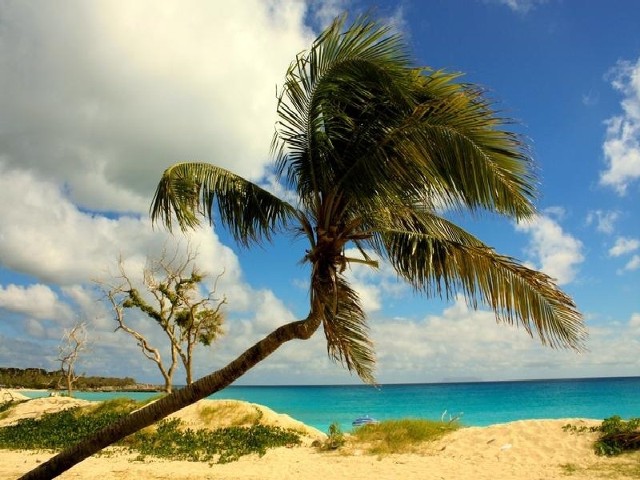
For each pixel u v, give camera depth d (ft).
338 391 410.72
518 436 45.60
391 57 21.03
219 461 47.83
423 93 21.03
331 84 22.38
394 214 25.07
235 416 65.82
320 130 23.73
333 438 51.93
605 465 37.47
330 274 23.22
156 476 41.32
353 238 23.61
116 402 77.10
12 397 113.09
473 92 19.89
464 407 164.55
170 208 24.08
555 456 40.63
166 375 84.23
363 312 26.68
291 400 236.63
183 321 86.02
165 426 62.90
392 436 50.67
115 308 83.46
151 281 85.25
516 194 20.31
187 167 24.94
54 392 117.50
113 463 47.47
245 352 23.49
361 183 21.99
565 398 200.13
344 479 38.96
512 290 22.57
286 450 52.24
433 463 42.29
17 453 55.42
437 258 23.75
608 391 250.98
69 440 61.77
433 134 20.34
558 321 22.15
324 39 21.75
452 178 20.68
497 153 20.01
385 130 21.91
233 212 25.67
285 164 25.20
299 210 24.89
